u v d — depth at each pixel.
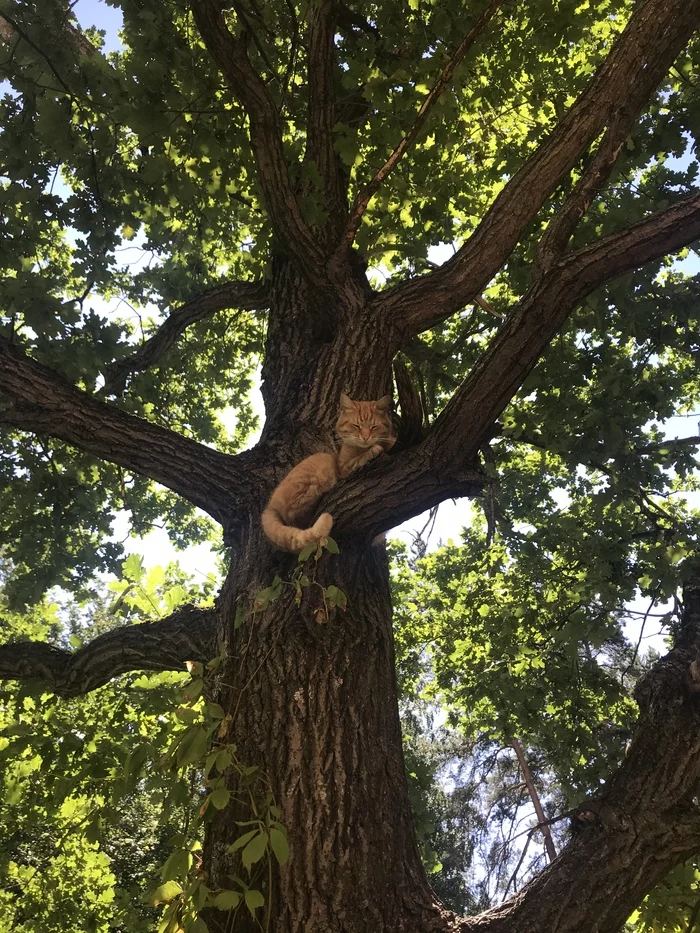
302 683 2.89
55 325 5.45
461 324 7.57
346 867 2.48
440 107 4.52
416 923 2.45
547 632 7.11
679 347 6.22
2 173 5.55
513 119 6.39
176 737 2.33
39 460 6.49
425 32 4.55
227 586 3.48
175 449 3.88
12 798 4.33
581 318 5.96
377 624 3.25
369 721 2.90
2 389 3.82
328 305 4.36
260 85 3.67
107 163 5.83
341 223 4.72
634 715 7.04
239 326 8.42
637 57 3.61
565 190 5.76
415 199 5.50
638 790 2.86
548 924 2.48
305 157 4.63
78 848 5.27
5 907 5.16
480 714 7.93
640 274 5.76
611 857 2.65
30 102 5.28
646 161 5.51
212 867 2.51
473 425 3.21
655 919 3.09
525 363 3.23
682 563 5.90
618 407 5.90
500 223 3.96
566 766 6.73
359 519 3.24
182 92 4.74
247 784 2.33
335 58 5.11
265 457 3.93
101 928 5.07
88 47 5.96
